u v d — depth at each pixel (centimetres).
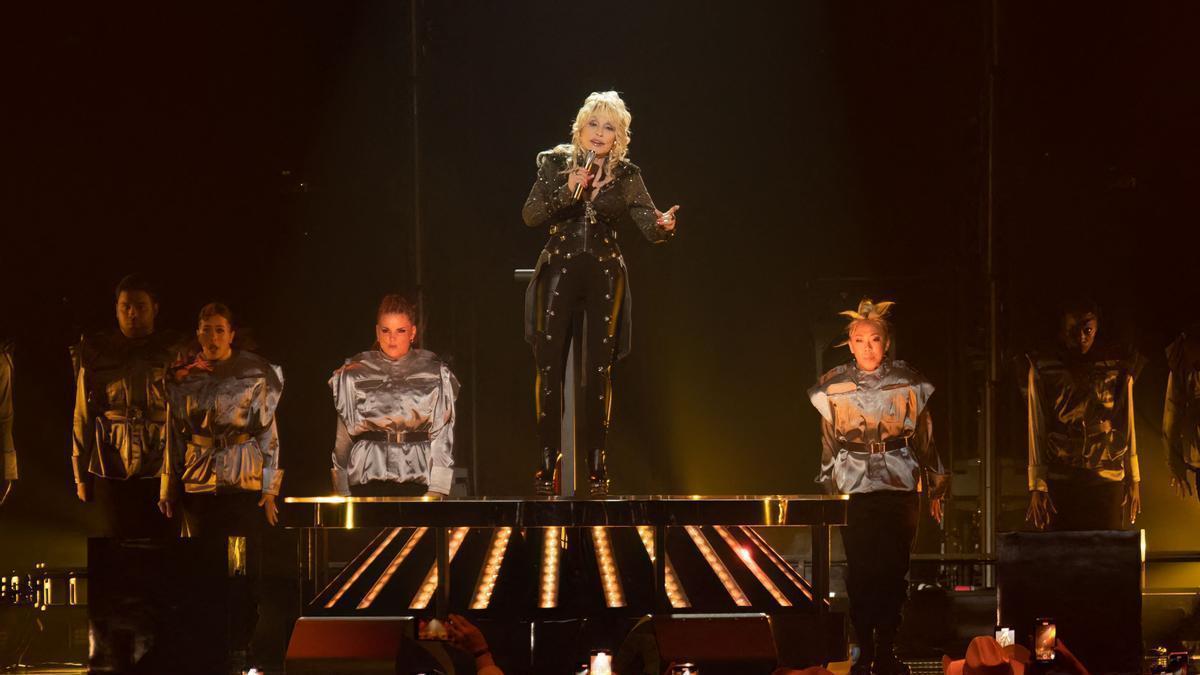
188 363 1978
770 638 1304
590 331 1622
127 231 2961
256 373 1978
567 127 3262
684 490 3366
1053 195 2983
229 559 1588
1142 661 1619
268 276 3072
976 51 3158
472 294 3203
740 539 1805
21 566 2678
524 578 1469
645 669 1348
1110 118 2983
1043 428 2212
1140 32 2973
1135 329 2936
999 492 2555
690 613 1387
